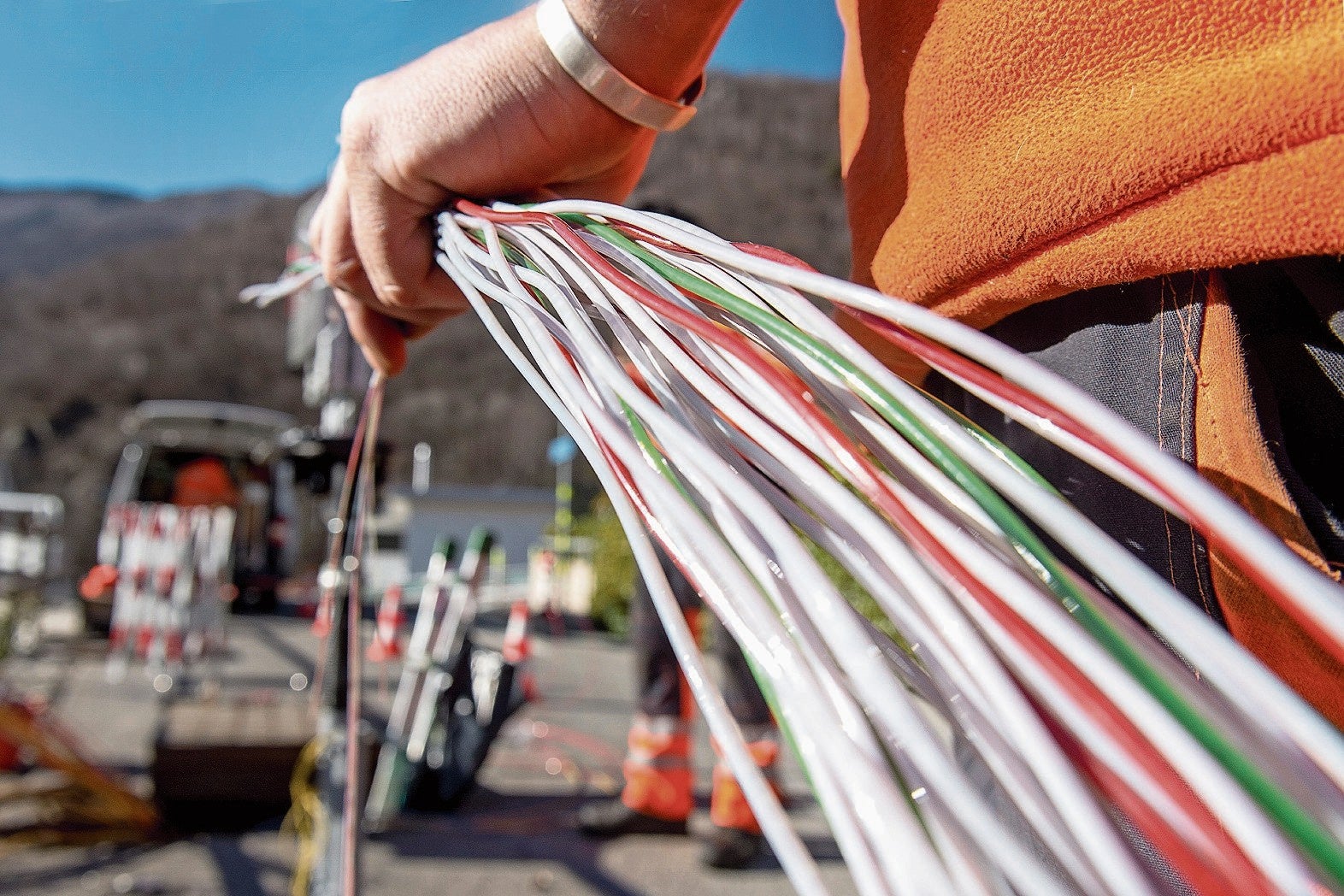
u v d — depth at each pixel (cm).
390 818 369
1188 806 32
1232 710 34
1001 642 37
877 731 40
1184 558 59
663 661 362
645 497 49
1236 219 49
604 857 340
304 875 280
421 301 86
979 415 78
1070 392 37
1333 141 45
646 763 362
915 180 69
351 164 80
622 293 60
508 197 78
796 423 50
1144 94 53
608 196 86
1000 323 72
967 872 35
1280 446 56
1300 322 56
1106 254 56
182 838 351
